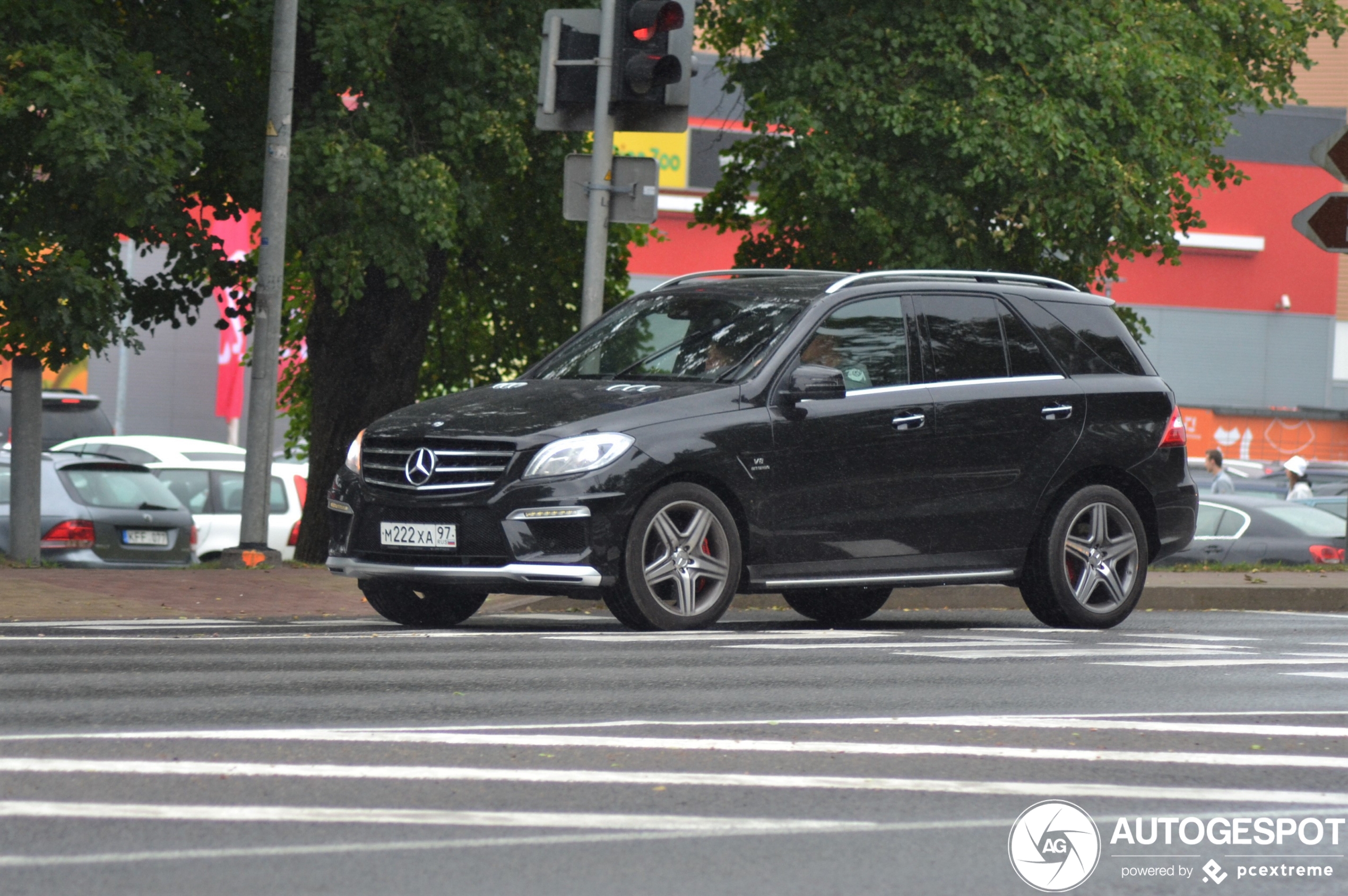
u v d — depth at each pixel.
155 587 25.20
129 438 53.31
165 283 39.34
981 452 21.16
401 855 8.34
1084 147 39.25
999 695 14.16
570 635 18.33
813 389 19.75
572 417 19.06
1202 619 24.17
